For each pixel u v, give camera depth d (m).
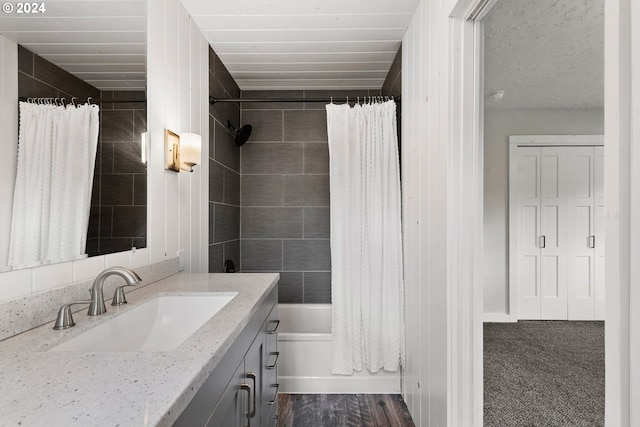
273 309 1.71
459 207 1.40
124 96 1.36
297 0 1.87
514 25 2.04
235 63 2.64
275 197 3.21
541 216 3.75
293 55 2.52
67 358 0.72
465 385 1.39
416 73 1.94
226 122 2.74
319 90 3.22
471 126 1.41
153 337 1.23
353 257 2.35
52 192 1.03
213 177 2.43
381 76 2.91
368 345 2.34
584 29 2.08
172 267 1.73
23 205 0.93
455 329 1.40
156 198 1.59
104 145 1.25
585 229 3.73
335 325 2.34
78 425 0.48
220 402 0.84
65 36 1.08
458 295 1.39
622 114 0.61
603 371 2.60
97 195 1.21
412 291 2.04
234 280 1.60
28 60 0.95
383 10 1.96
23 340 0.83
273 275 1.74
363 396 2.30
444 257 1.46
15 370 0.66
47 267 1.00
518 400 2.21
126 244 1.37
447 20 1.42
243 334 1.07
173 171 1.77
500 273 3.76
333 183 2.38
